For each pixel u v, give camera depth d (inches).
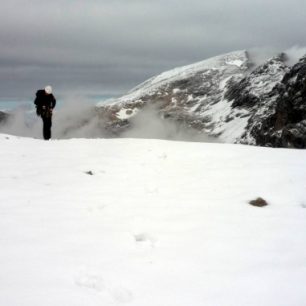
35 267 172.6
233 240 206.7
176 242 204.2
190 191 292.8
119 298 152.4
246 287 161.5
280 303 150.6
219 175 330.3
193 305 148.7
